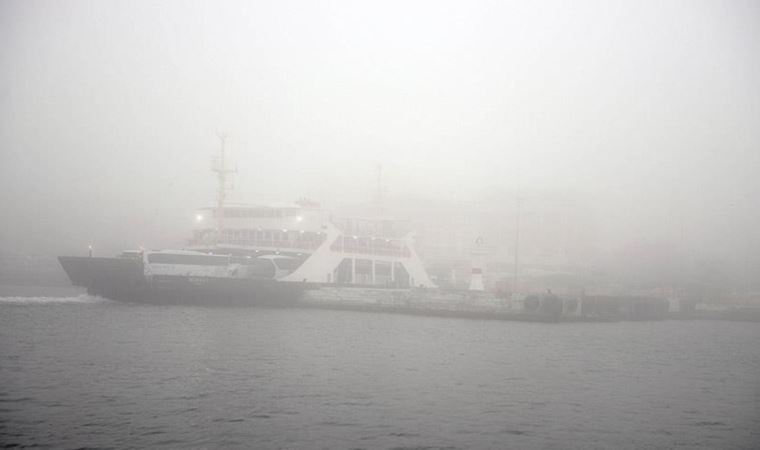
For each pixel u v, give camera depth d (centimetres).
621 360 4672
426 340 5228
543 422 2755
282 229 8081
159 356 3888
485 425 2672
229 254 7950
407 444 2389
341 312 7600
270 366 3706
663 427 2778
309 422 2611
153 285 6875
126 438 2338
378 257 8781
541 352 4847
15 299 7225
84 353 3900
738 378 4147
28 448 2205
